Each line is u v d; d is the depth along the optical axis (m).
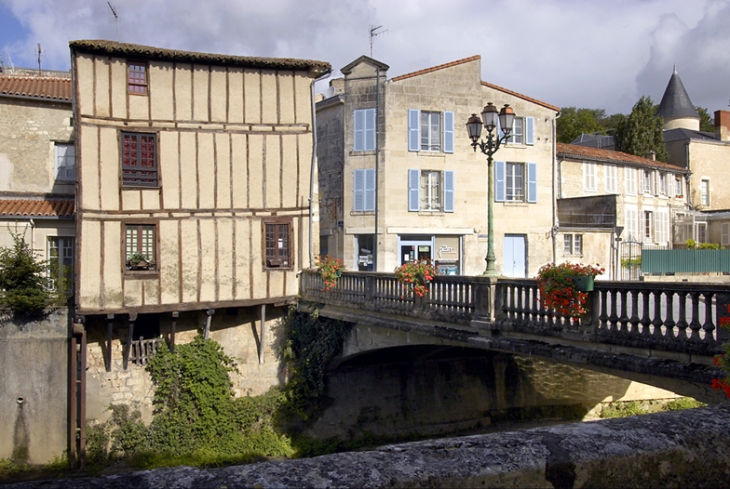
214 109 15.82
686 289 6.81
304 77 16.77
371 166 21.58
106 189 14.72
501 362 17.78
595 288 7.98
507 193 23.56
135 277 14.93
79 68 14.57
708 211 33.41
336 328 14.67
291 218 16.59
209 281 15.65
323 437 16.00
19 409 14.51
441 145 22.30
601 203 25.66
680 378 6.69
